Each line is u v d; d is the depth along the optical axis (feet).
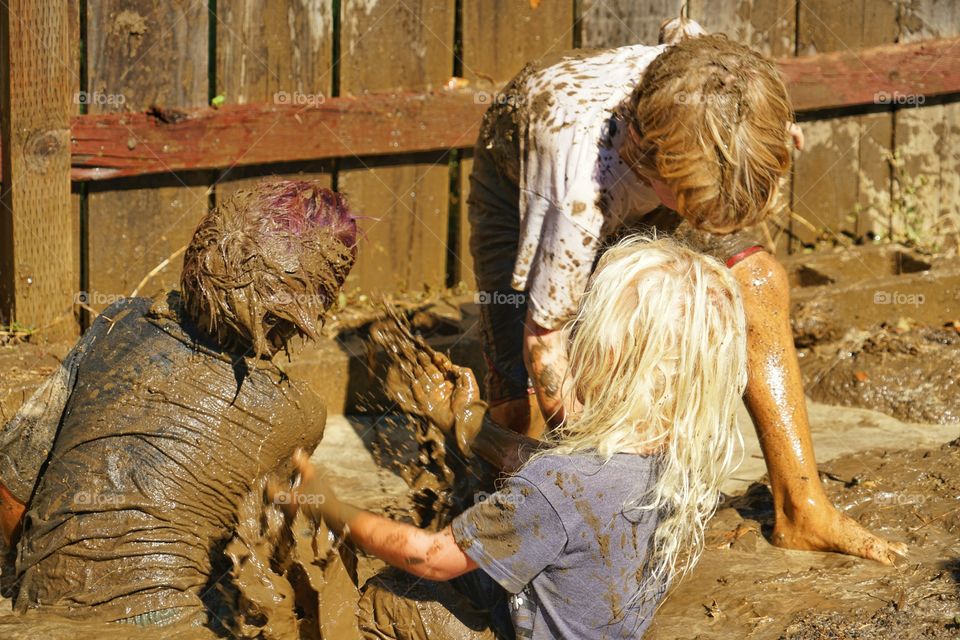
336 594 9.89
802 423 12.54
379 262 19.86
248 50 18.16
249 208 10.71
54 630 10.41
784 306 12.56
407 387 11.73
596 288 8.99
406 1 19.03
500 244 12.85
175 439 10.82
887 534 12.75
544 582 8.95
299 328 10.63
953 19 22.06
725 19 20.94
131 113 17.43
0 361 15.94
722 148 9.32
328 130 18.63
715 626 10.82
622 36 20.42
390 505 13.74
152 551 10.74
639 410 8.70
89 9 17.10
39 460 11.41
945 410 16.97
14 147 16.65
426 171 19.90
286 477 11.41
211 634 10.44
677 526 8.98
